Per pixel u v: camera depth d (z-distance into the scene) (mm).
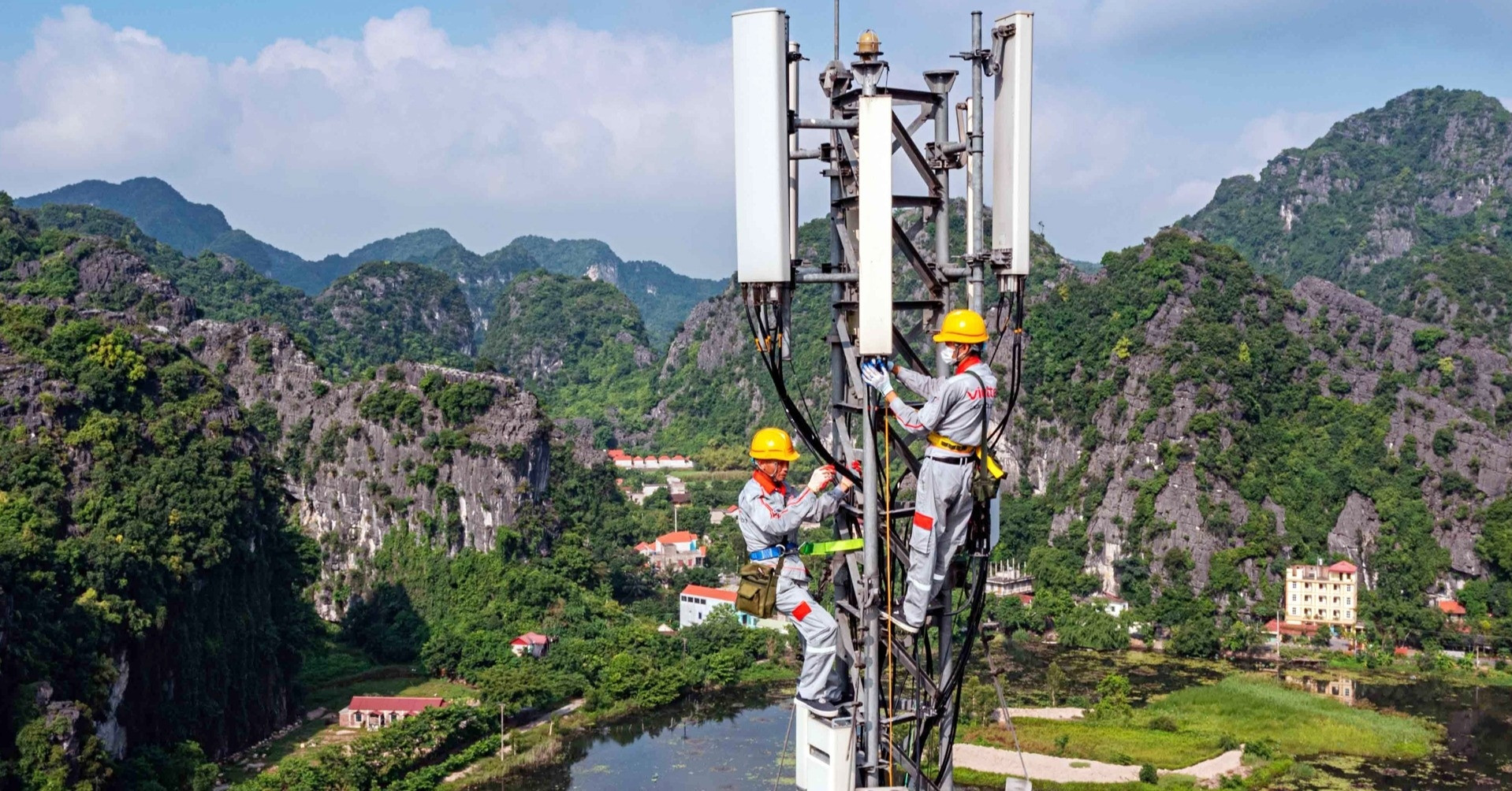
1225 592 153875
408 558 150125
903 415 14016
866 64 14625
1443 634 141750
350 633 140000
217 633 97625
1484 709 114625
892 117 13680
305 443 165375
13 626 74875
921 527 14438
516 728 102938
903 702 16828
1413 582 155250
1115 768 90438
